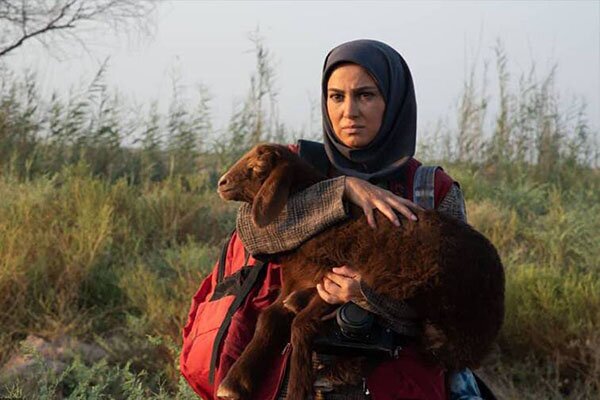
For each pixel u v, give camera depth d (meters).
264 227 3.63
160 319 7.35
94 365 6.46
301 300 3.55
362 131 3.88
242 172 3.74
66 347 7.07
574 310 7.50
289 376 3.52
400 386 3.57
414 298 3.45
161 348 7.03
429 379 3.60
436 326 3.47
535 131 14.31
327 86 3.96
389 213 3.53
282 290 3.69
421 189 3.85
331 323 3.50
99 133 12.74
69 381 6.46
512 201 11.67
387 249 3.48
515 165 13.88
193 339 3.90
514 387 6.85
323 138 4.06
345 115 3.88
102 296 7.96
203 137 13.41
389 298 3.44
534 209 11.52
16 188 10.11
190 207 10.02
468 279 3.44
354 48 3.88
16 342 7.09
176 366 6.61
